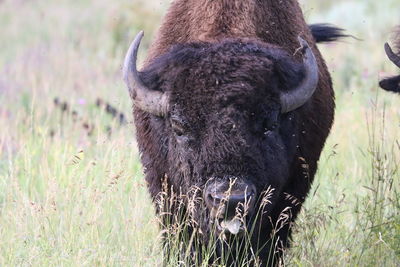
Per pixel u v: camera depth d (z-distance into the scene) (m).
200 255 23.83
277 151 22.42
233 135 21.42
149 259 23.59
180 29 25.27
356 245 26.44
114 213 26.89
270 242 24.67
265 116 21.92
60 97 47.03
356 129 35.50
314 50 26.58
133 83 22.67
